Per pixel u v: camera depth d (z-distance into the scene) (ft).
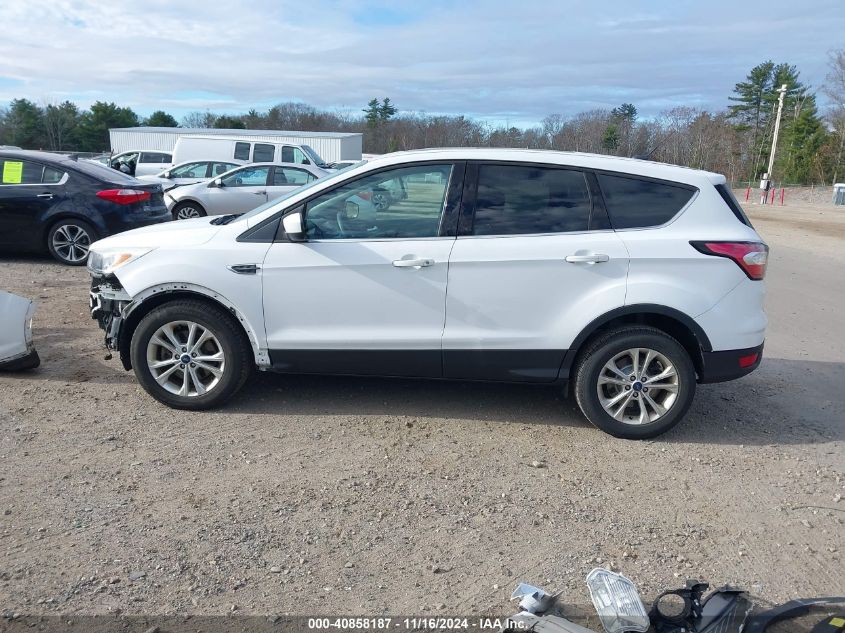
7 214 32.63
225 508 12.35
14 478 13.07
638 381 15.66
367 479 13.64
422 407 17.35
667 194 15.61
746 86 239.91
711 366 15.60
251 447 14.78
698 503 13.30
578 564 11.21
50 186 32.89
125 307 16.20
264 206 16.70
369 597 10.20
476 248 15.35
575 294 15.31
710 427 16.98
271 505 12.52
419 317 15.64
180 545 11.20
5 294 18.15
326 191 15.84
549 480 13.93
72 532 11.42
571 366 15.88
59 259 33.47
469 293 15.44
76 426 15.43
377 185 15.76
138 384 18.07
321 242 15.62
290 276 15.62
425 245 15.46
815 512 13.11
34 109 227.40
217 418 16.17
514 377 15.88
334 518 12.20
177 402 16.37
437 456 14.76
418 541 11.64
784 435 16.66
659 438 16.16
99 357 20.02
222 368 16.14
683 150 188.96
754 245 15.44
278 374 19.12
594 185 15.57
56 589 10.00
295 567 10.81
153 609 9.71
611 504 13.12
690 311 15.17
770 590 10.76
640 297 15.16
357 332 15.78
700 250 15.20
